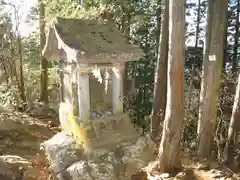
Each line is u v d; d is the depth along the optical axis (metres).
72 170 6.20
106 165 6.36
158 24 12.71
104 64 6.84
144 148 7.33
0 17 12.34
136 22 12.98
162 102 9.92
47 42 7.47
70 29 7.05
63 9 10.07
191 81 10.34
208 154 7.96
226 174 6.83
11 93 12.59
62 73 8.02
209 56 7.42
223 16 7.07
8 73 13.28
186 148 9.08
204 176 6.73
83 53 6.15
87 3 10.33
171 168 6.89
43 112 12.94
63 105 8.09
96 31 7.32
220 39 7.18
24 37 14.59
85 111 6.90
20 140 9.28
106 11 10.15
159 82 9.79
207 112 7.72
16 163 6.71
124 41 7.33
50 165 6.93
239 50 16.67
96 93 7.69
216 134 8.54
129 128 7.56
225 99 10.06
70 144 7.06
